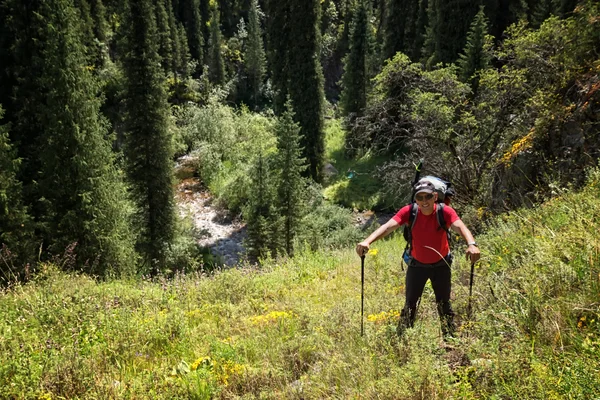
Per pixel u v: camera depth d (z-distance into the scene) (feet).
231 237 85.51
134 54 67.21
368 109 51.03
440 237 11.91
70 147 52.44
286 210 71.46
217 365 13.85
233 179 101.91
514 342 9.89
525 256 14.78
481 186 39.47
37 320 18.35
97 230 52.54
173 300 22.38
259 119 137.39
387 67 45.85
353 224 79.30
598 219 13.88
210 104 144.36
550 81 33.83
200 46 216.13
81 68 53.98
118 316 18.40
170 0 193.16
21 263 46.93
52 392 12.10
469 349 10.05
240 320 18.78
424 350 10.36
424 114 42.73
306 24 93.20
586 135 25.58
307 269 28.40
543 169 28.30
